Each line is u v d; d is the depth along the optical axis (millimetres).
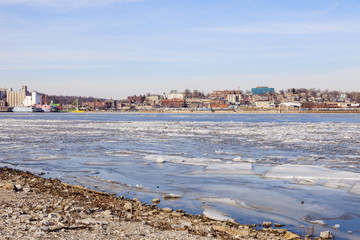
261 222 13945
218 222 13477
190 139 47531
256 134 56344
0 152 33781
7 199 14891
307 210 15516
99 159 29516
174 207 15727
